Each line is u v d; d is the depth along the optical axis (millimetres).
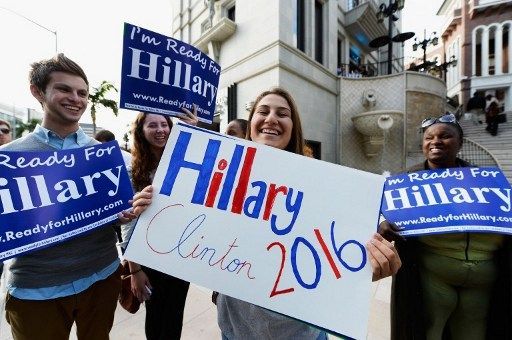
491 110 9555
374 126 8992
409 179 1446
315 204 1021
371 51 13797
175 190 1064
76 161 1320
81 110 1372
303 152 1355
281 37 7270
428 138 1535
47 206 1217
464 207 1275
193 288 2857
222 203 1048
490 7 18672
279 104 1261
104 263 1414
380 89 9695
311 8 8703
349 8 11789
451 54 22109
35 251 1191
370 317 2273
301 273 961
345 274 946
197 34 10617
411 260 1438
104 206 1339
